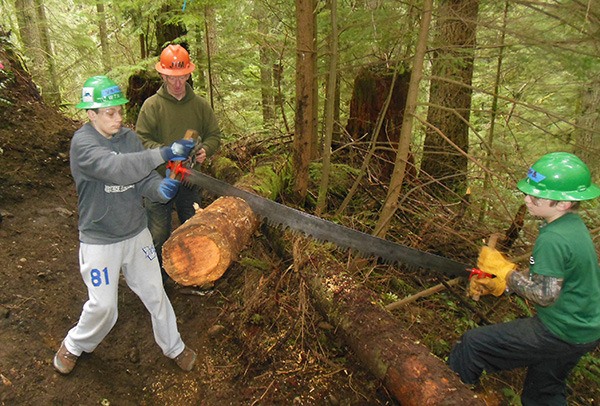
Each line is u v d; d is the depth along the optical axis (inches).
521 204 185.8
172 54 135.8
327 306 127.3
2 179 181.9
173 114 141.9
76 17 411.8
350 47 179.6
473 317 162.1
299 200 197.5
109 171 94.4
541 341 103.3
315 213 189.3
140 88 268.2
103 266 103.3
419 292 162.1
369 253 137.6
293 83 263.0
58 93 350.9
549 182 97.4
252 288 151.6
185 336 138.1
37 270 147.0
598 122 191.6
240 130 329.1
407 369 103.8
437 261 135.9
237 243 118.4
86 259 102.9
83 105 96.4
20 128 210.2
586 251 95.8
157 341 121.7
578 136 199.9
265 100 343.0
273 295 145.1
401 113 224.8
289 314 142.9
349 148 234.8
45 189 191.0
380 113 210.8
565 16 129.5
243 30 217.9
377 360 109.5
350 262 157.5
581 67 136.5
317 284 132.1
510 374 141.7
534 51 148.5
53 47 445.1
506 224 213.0
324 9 198.7
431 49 157.2
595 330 99.3
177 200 153.5
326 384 123.9
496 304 161.5
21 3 383.9
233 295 154.6
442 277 162.2
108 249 103.3
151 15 262.4
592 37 126.3
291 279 150.9
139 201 108.6
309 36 170.7
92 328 108.8
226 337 137.5
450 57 169.5
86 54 389.4
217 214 115.2
